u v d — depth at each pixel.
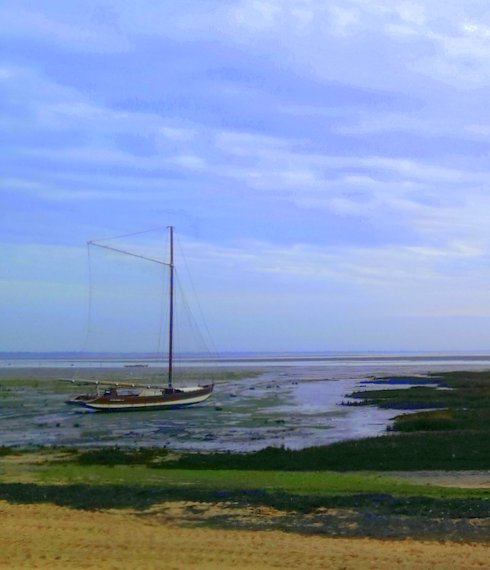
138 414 51.19
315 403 56.88
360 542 11.53
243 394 68.62
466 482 20.16
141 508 14.56
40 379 96.38
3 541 11.76
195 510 14.33
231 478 20.86
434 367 145.00
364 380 92.12
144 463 25.75
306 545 11.33
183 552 10.98
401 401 54.41
